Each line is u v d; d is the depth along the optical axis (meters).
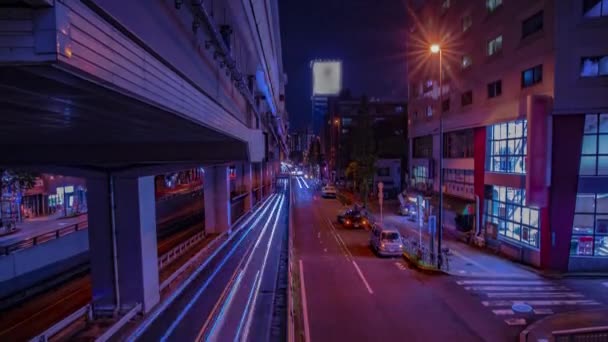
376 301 15.89
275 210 48.56
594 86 18.77
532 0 20.77
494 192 25.28
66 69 3.27
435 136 36.06
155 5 5.93
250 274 18.91
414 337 12.47
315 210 47.94
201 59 9.12
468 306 15.23
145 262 13.61
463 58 29.42
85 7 3.44
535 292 16.86
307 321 13.72
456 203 29.38
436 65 35.25
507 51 23.22
